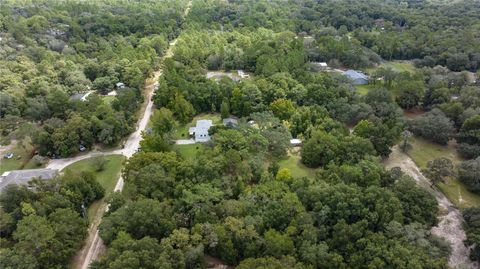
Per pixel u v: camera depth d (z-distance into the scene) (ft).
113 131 392.68
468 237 252.21
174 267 220.64
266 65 526.98
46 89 463.83
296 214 261.24
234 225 246.68
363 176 300.40
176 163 310.04
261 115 408.26
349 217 264.11
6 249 225.15
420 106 477.36
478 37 641.81
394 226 247.09
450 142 403.34
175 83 484.74
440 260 226.38
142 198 268.00
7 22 651.25
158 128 393.70
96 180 332.80
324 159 344.90
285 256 228.84
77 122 383.24
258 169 323.57
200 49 618.44
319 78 488.85
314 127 393.70
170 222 251.60
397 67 618.44
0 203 272.72
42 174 322.96
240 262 229.25
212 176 299.79
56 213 256.73
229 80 496.23
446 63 590.55
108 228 246.06
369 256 230.48
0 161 368.68
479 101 420.36
